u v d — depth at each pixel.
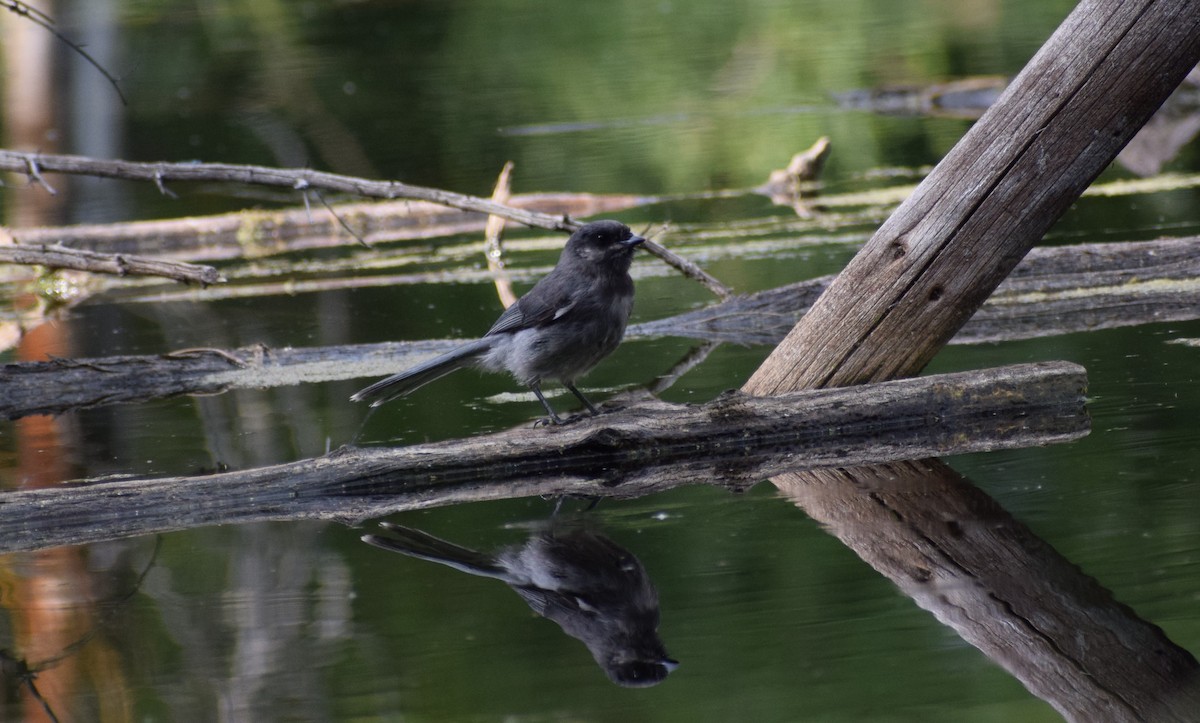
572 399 12.93
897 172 26.19
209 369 14.76
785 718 6.46
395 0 50.41
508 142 31.84
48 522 10.02
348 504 10.30
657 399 12.59
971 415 11.37
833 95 35.88
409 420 12.50
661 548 8.84
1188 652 6.93
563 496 10.19
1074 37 10.48
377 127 34.69
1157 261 16.28
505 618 7.87
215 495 10.35
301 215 23.59
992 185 10.84
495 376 14.31
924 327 11.30
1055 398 11.48
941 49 40.53
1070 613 7.46
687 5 47.12
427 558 8.92
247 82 41.72
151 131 35.28
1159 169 24.27
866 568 8.24
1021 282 16.20
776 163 28.02
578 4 48.16
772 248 20.00
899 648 7.18
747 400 11.20
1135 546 8.28
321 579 8.59
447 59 44.22
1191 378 12.02
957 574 8.09
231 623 8.00
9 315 18.98
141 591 8.55
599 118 35.25
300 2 50.22
